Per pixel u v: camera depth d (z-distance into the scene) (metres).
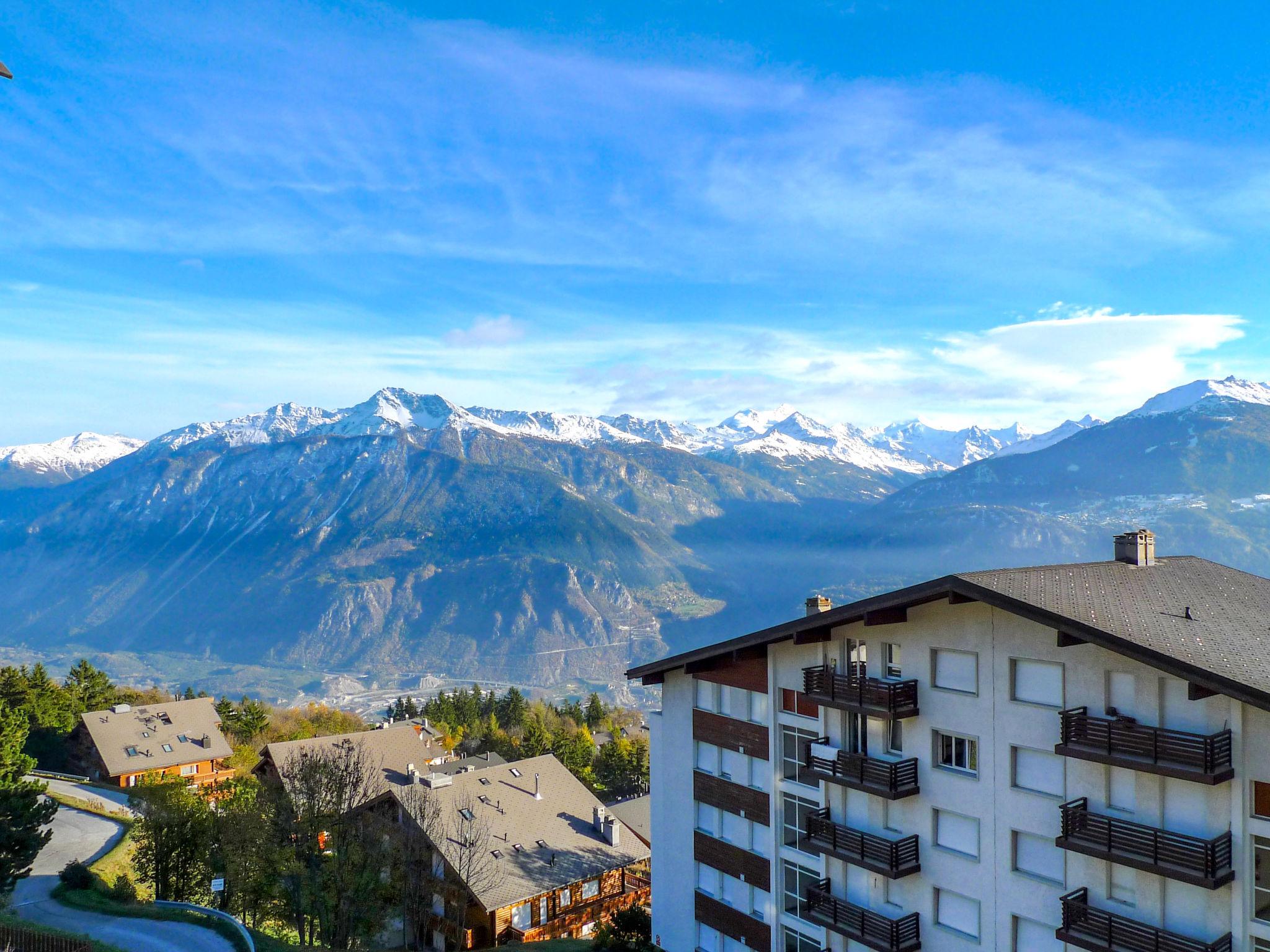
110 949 36.59
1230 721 23.25
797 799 35.94
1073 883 26.69
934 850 30.53
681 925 41.12
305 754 56.59
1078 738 25.17
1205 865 22.83
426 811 58.34
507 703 190.00
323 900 46.16
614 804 86.00
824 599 36.81
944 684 30.52
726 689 39.19
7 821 45.66
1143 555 33.19
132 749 109.19
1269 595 30.73
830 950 34.03
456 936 55.31
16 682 113.25
